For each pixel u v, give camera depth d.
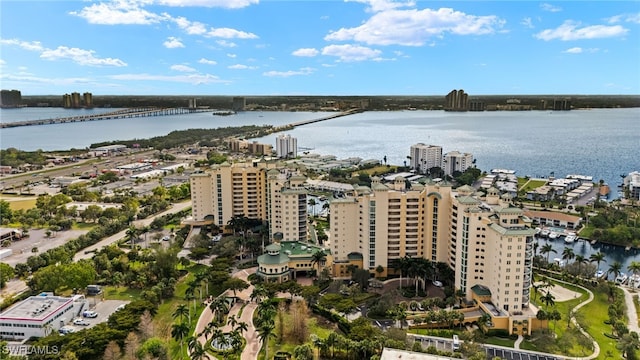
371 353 177.12
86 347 169.75
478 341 191.50
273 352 183.62
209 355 181.62
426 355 158.62
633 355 175.88
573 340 187.50
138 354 171.12
